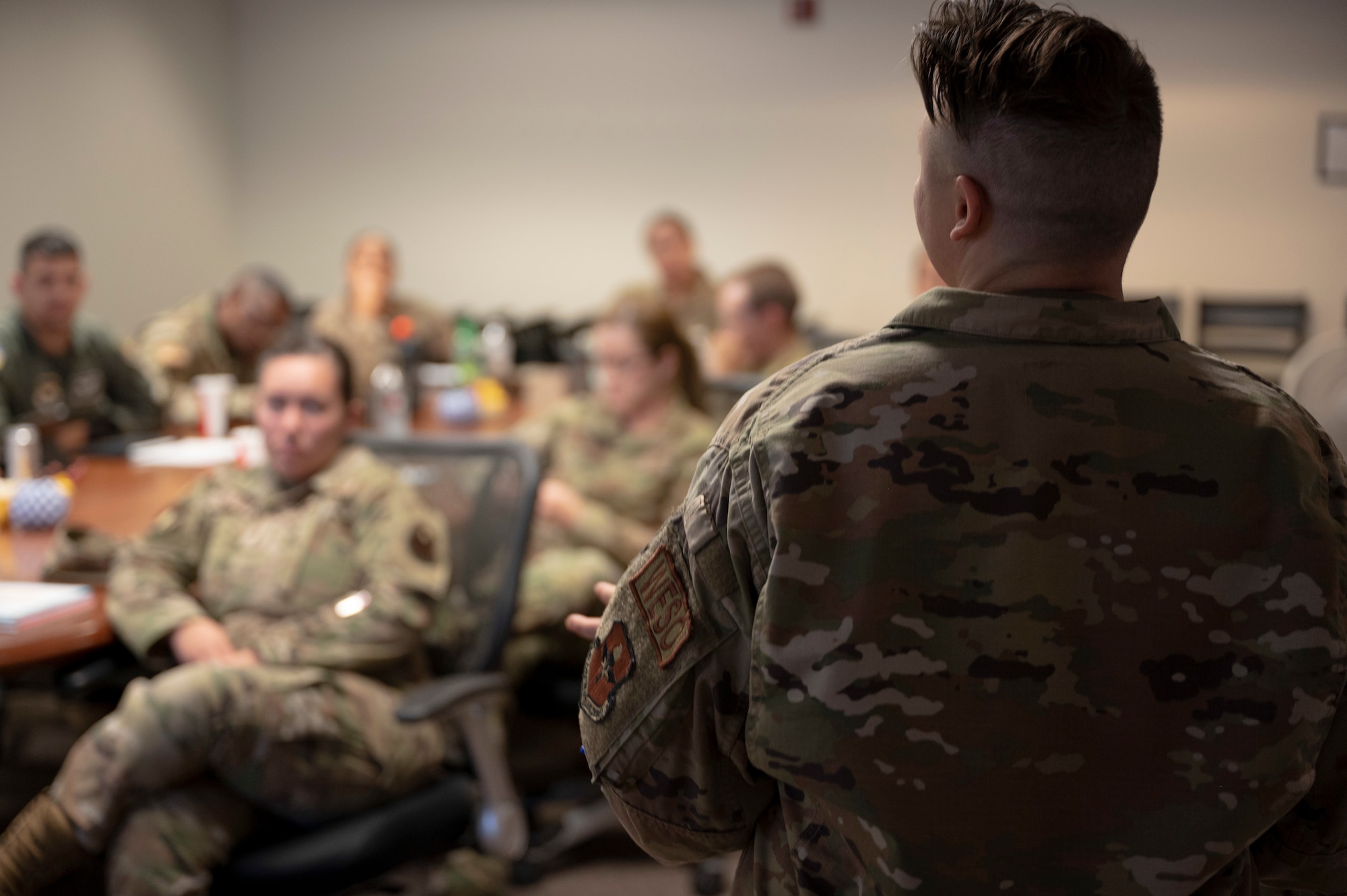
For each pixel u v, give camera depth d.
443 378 4.05
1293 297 6.17
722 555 0.71
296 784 1.53
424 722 1.58
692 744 0.75
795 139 6.58
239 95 7.08
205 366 3.84
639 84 6.72
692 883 2.30
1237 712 0.64
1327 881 0.75
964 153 0.71
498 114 6.89
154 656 1.69
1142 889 0.65
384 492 1.80
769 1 6.50
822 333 4.21
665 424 2.52
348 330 3.85
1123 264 0.73
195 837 1.46
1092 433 0.67
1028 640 0.65
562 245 6.92
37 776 2.53
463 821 1.67
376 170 7.04
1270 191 6.14
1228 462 0.67
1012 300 0.70
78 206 5.51
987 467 0.66
